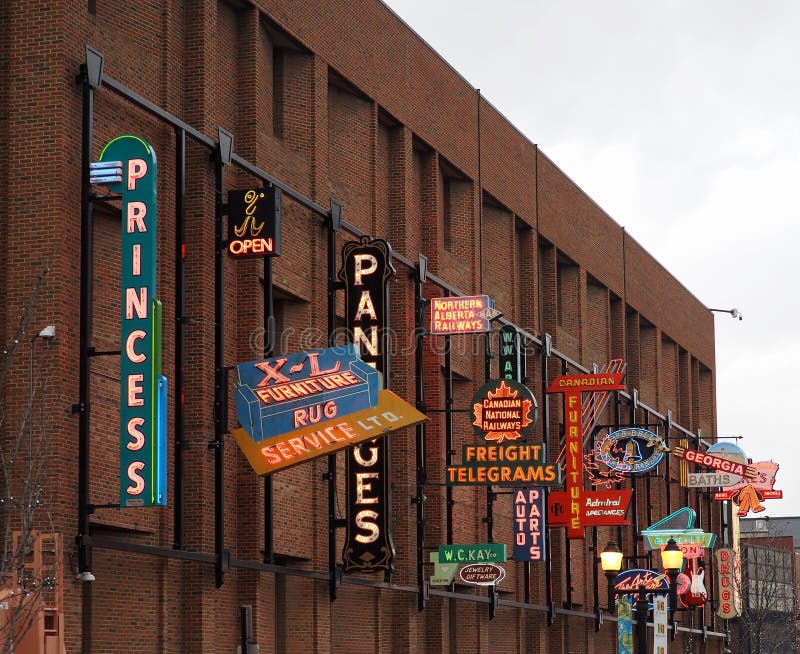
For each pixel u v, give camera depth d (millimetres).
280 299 41375
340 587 42625
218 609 35906
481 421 46562
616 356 72938
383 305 41312
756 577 118750
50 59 30875
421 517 47594
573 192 66750
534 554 54219
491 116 57188
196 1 36625
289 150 41344
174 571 34344
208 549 35094
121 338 30250
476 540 53312
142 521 33062
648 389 78438
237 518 37594
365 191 46812
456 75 53906
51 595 27484
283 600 40406
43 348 30047
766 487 84000
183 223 34531
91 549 30531
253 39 39469
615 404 69812
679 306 85125
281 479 39562
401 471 47406
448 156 52656
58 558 27438
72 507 30031
